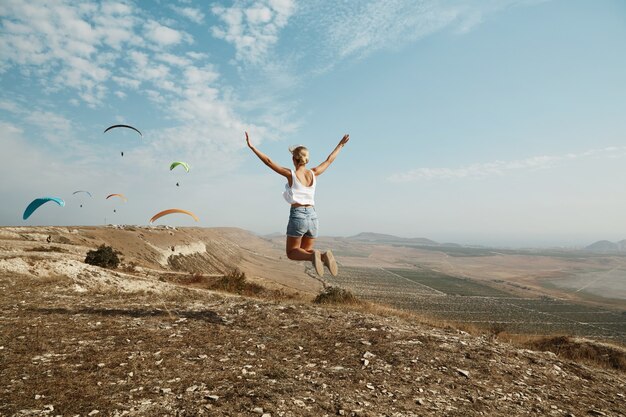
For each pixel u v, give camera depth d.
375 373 6.27
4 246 35.78
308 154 5.79
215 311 10.45
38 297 12.08
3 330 7.61
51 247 41.62
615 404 6.19
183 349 6.95
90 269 22.81
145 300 12.20
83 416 4.23
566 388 6.63
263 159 5.55
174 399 4.78
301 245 5.91
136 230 103.62
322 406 4.80
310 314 10.66
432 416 4.81
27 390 4.80
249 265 167.62
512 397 5.81
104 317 9.20
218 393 5.02
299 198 5.62
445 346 8.09
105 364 5.93
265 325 9.20
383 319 11.09
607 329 116.56
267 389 5.21
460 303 153.38
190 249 116.94
